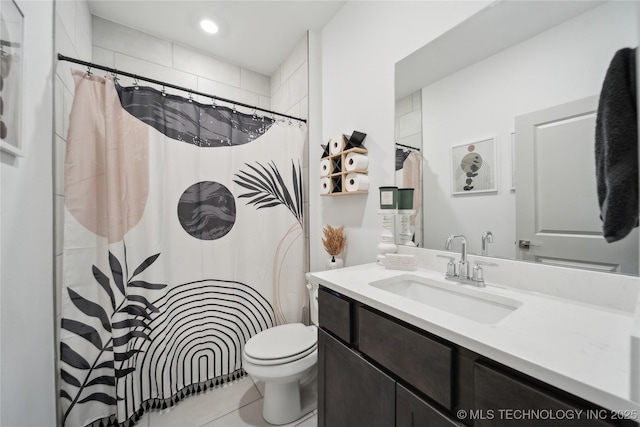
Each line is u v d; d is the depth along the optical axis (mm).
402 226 1344
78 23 1453
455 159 1113
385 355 763
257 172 1740
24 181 880
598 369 436
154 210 1373
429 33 1189
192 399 1475
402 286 1115
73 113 1192
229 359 1631
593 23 741
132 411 1283
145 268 1354
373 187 1496
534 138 872
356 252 1619
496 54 971
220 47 2098
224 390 1555
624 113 644
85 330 1214
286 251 1827
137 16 1750
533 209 881
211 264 1578
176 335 1461
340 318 945
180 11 1714
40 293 989
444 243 1165
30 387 901
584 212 765
